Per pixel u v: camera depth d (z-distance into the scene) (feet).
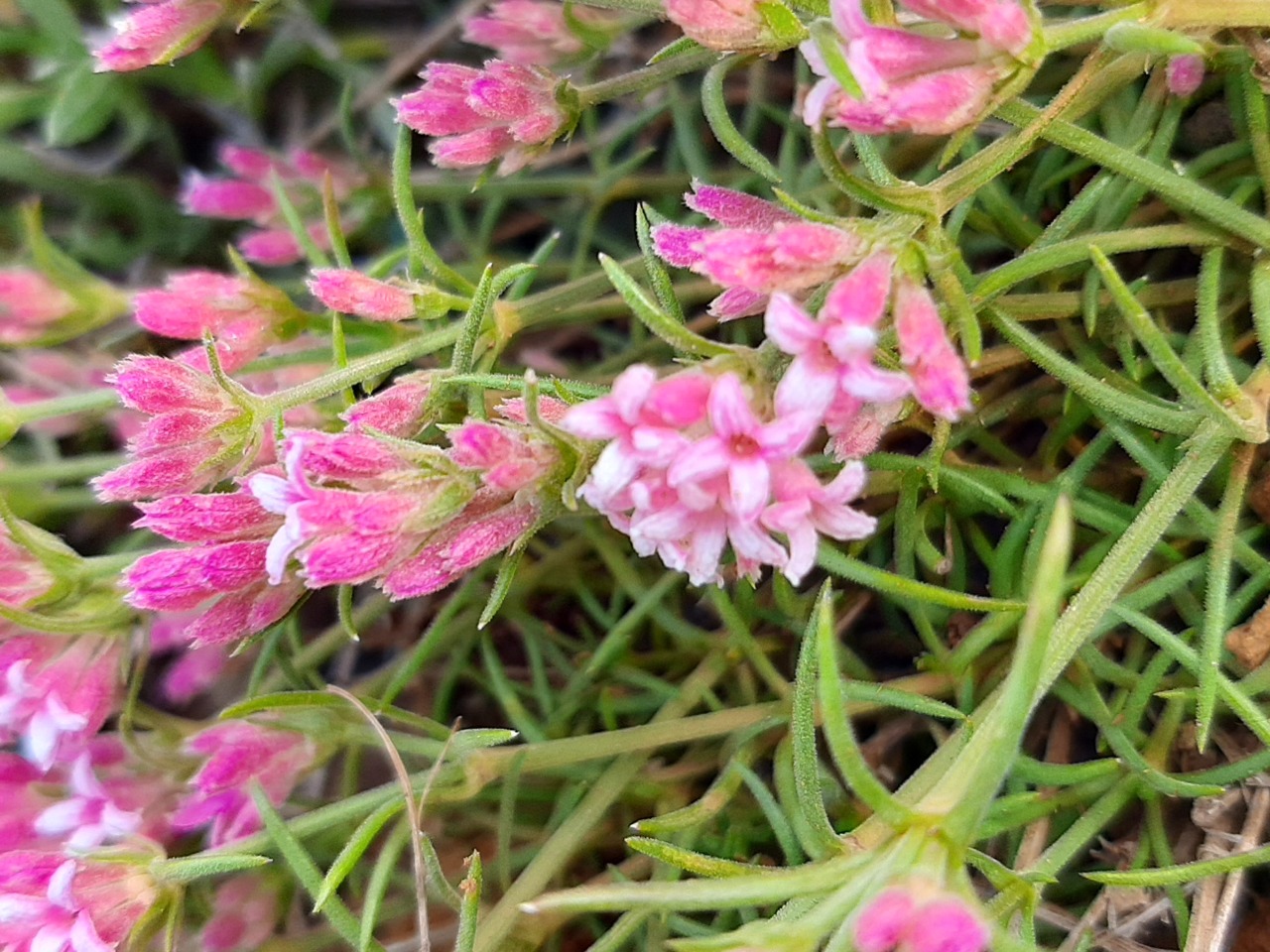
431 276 0.29
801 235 0.17
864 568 0.19
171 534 0.20
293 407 0.22
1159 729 0.22
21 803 0.23
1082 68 0.18
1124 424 0.22
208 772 0.23
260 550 0.20
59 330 0.26
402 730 0.30
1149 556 0.23
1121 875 0.19
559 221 0.34
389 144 0.33
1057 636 0.19
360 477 0.18
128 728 0.23
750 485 0.16
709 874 0.17
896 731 0.26
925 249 0.17
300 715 0.23
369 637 0.31
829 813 0.24
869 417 0.18
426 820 0.27
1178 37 0.17
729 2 0.18
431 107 0.24
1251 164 0.24
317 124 0.34
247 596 0.21
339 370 0.22
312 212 0.30
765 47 0.19
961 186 0.18
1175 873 0.19
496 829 0.27
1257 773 0.21
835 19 0.17
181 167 0.34
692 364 0.20
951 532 0.24
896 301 0.17
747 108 0.32
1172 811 0.23
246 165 0.30
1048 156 0.25
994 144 0.19
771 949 0.15
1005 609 0.19
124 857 0.21
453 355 0.22
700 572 0.17
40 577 0.22
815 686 0.18
